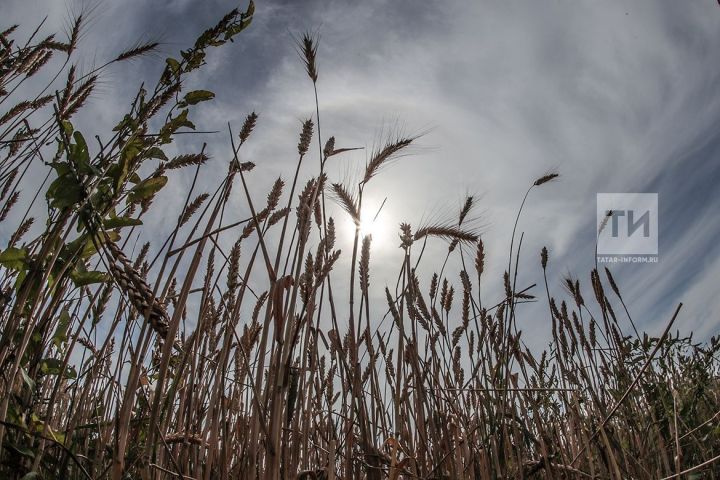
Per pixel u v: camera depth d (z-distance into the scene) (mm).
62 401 620
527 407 739
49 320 439
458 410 718
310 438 658
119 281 402
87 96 582
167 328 415
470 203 755
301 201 593
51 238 410
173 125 474
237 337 492
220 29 489
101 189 439
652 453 699
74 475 488
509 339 680
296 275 479
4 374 415
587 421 743
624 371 766
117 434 408
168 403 507
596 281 816
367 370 624
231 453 634
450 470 635
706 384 748
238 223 486
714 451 685
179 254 458
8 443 387
